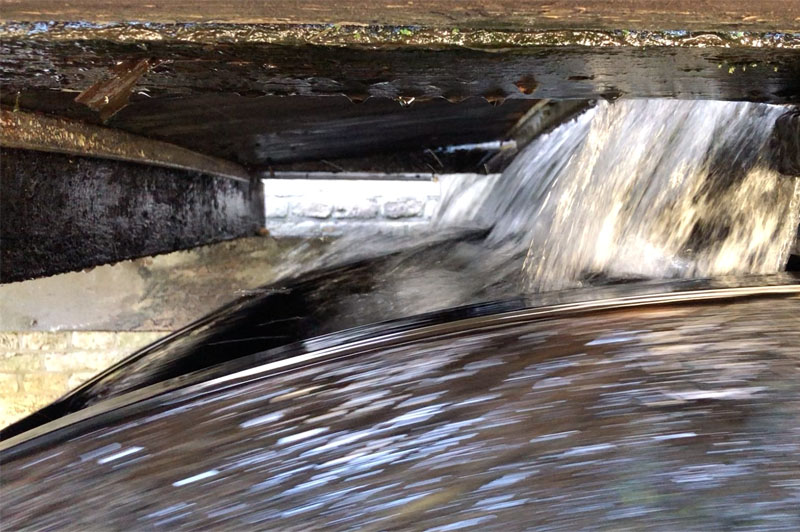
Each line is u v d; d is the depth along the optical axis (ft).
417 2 3.32
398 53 3.72
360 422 3.89
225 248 15.55
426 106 8.83
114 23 3.52
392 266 10.07
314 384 4.26
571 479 3.29
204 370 4.89
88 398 7.00
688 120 6.28
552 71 4.14
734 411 3.52
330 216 18.06
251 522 3.41
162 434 4.09
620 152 7.13
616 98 5.01
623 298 4.71
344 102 7.73
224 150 11.45
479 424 3.68
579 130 10.32
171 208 10.18
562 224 7.92
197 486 3.66
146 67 4.04
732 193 5.72
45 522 3.59
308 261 14.94
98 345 15.21
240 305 9.62
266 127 9.39
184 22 3.50
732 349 3.94
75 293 15.05
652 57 3.82
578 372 3.89
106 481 3.80
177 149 10.09
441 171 14.14
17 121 6.17
